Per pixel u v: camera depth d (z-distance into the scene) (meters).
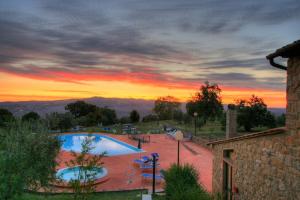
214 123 44.16
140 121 55.16
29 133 7.97
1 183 5.27
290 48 4.29
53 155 8.52
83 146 8.71
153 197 11.42
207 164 19.14
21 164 6.59
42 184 8.17
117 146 29.38
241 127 31.97
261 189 6.58
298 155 4.88
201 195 8.58
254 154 7.05
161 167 18.53
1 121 8.29
